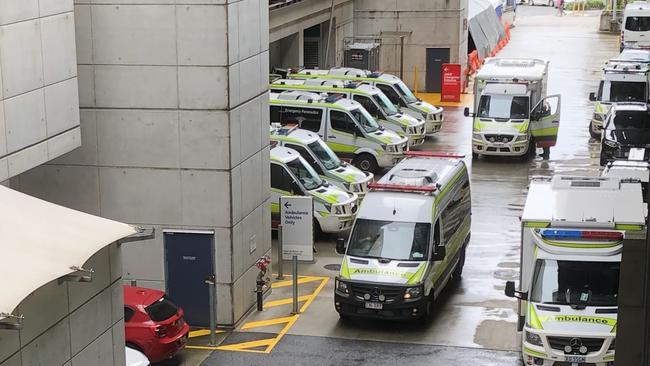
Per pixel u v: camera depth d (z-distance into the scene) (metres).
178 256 24.28
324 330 24.36
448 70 56.22
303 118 39.75
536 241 21.64
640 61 51.03
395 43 59.00
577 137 46.75
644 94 46.47
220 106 23.52
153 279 24.53
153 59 23.61
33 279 13.84
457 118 51.84
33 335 15.48
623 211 21.72
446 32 58.38
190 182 23.95
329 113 39.47
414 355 22.67
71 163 24.47
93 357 17.58
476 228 32.88
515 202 35.84
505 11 89.88
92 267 17.39
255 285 25.88
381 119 42.88
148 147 24.02
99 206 24.55
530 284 21.45
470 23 66.06
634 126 38.88
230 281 24.17
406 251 24.89
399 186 26.44
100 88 23.95
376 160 39.25
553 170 40.56
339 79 46.03
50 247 15.21
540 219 21.41
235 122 23.94
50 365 16.05
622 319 12.16
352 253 25.17
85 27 23.73
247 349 23.11
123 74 23.81
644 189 24.97
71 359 16.75
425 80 59.44
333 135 39.53
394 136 40.19
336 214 31.80
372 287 23.95
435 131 46.97
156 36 23.52
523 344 21.02
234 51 23.70
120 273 18.59
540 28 87.44
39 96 19.62
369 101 42.91
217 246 24.09
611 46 75.25
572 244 21.41
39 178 24.70
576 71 64.25
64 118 20.66
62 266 14.59
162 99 23.72
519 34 83.38
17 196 17.33
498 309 25.70
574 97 55.94
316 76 46.47
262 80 25.75
